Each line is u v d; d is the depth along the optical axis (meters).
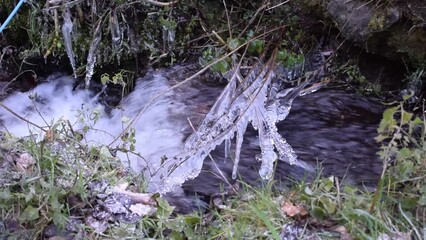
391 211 2.21
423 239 2.07
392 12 3.00
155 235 2.17
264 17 3.84
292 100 3.42
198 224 2.25
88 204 2.29
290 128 3.19
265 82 3.17
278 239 1.95
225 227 2.20
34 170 2.37
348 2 3.15
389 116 2.12
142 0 3.77
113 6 3.79
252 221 2.23
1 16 3.99
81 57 3.97
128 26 3.93
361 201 2.21
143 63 4.04
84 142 3.00
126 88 3.98
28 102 3.89
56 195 2.18
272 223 2.20
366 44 3.23
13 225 2.14
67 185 2.33
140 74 4.02
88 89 4.02
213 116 2.94
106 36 3.92
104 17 3.87
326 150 2.97
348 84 3.57
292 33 3.76
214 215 2.31
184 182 2.67
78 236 2.14
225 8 3.78
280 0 3.73
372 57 3.44
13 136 2.74
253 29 3.87
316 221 2.20
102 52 3.93
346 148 2.99
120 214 2.27
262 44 3.53
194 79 3.81
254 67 3.33
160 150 3.04
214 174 2.75
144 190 2.50
